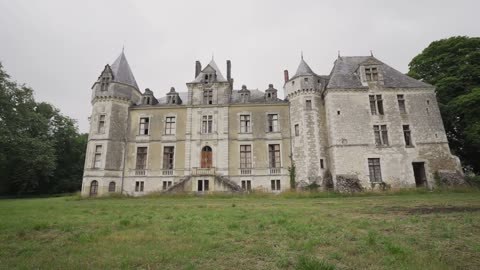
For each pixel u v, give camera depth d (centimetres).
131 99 3216
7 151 3397
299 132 2884
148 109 3191
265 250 523
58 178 4484
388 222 790
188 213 1110
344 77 2994
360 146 2702
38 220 922
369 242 557
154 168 2998
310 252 511
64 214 1120
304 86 2972
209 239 616
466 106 2622
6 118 3250
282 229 725
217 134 3041
